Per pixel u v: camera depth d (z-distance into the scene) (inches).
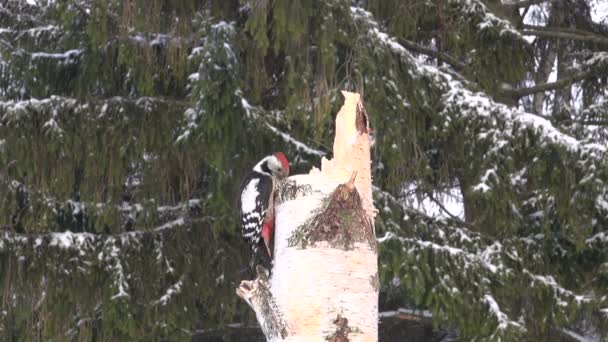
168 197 1018.7
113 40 954.1
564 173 916.6
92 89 983.0
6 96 997.2
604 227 1000.9
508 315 952.3
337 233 423.2
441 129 933.8
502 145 912.9
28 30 994.1
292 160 926.4
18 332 995.9
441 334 1215.6
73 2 897.5
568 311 966.4
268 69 986.7
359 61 874.1
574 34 1153.4
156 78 970.1
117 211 963.3
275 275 427.5
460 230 984.9
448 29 1010.1
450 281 927.7
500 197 920.3
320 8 856.9
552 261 1016.2
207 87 864.3
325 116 864.9
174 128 948.6
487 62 1010.7
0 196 930.1
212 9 941.8
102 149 930.1
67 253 947.3
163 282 989.2
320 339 411.2
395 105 895.7
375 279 429.4
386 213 925.2
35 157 917.8
